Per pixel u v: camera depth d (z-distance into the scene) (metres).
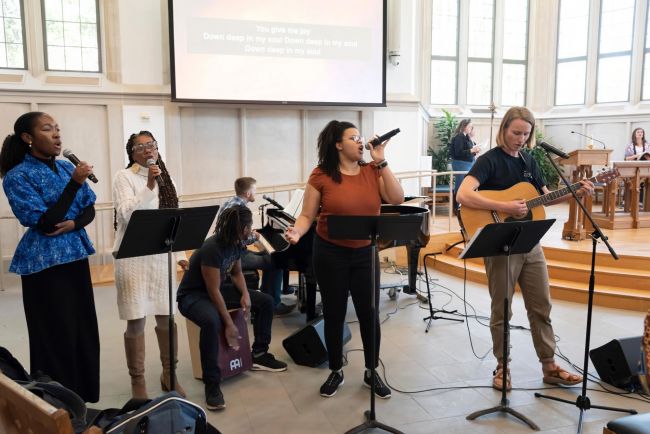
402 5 7.15
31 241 2.20
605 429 1.79
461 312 4.34
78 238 2.32
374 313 2.43
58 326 2.25
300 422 2.57
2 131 6.14
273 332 3.94
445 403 2.74
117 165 6.44
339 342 2.79
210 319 2.75
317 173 2.58
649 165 6.09
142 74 6.41
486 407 2.69
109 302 4.77
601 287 4.60
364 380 2.98
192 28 6.28
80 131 6.34
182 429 1.65
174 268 4.45
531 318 2.92
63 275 2.27
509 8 9.35
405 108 7.29
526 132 2.73
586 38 9.14
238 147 6.82
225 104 6.61
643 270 4.69
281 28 6.58
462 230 2.86
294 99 6.71
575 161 5.52
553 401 2.74
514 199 2.80
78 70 6.49
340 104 6.86
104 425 1.71
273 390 2.93
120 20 6.28
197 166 6.67
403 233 2.32
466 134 6.91
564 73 9.45
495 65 9.35
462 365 3.25
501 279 2.79
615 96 9.02
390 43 7.12
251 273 4.14
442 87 9.18
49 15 6.36
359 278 2.63
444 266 5.74
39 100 6.20
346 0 6.76
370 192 2.57
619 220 6.23
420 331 3.89
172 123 6.52
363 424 2.42
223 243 2.82
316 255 2.63
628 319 4.09
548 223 2.39
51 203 2.23
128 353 2.63
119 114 6.41
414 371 3.17
